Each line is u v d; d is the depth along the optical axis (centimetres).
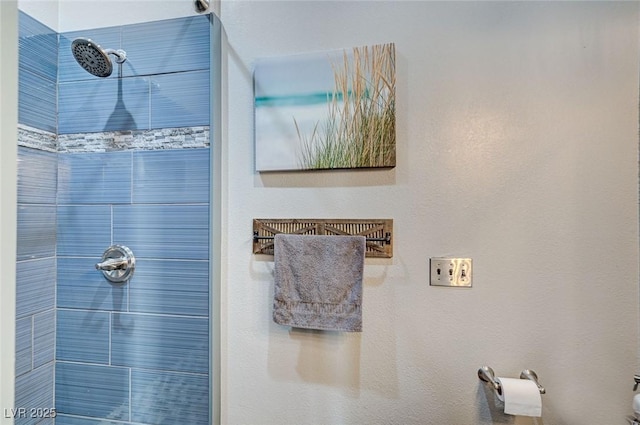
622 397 100
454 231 109
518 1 107
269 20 122
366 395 114
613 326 101
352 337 115
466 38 109
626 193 101
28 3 115
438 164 110
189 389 117
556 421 103
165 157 120
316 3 118
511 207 107
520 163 106
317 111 115
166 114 120
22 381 113
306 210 118
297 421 118
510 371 106
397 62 113
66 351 124
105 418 122
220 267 122
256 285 121
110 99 123
